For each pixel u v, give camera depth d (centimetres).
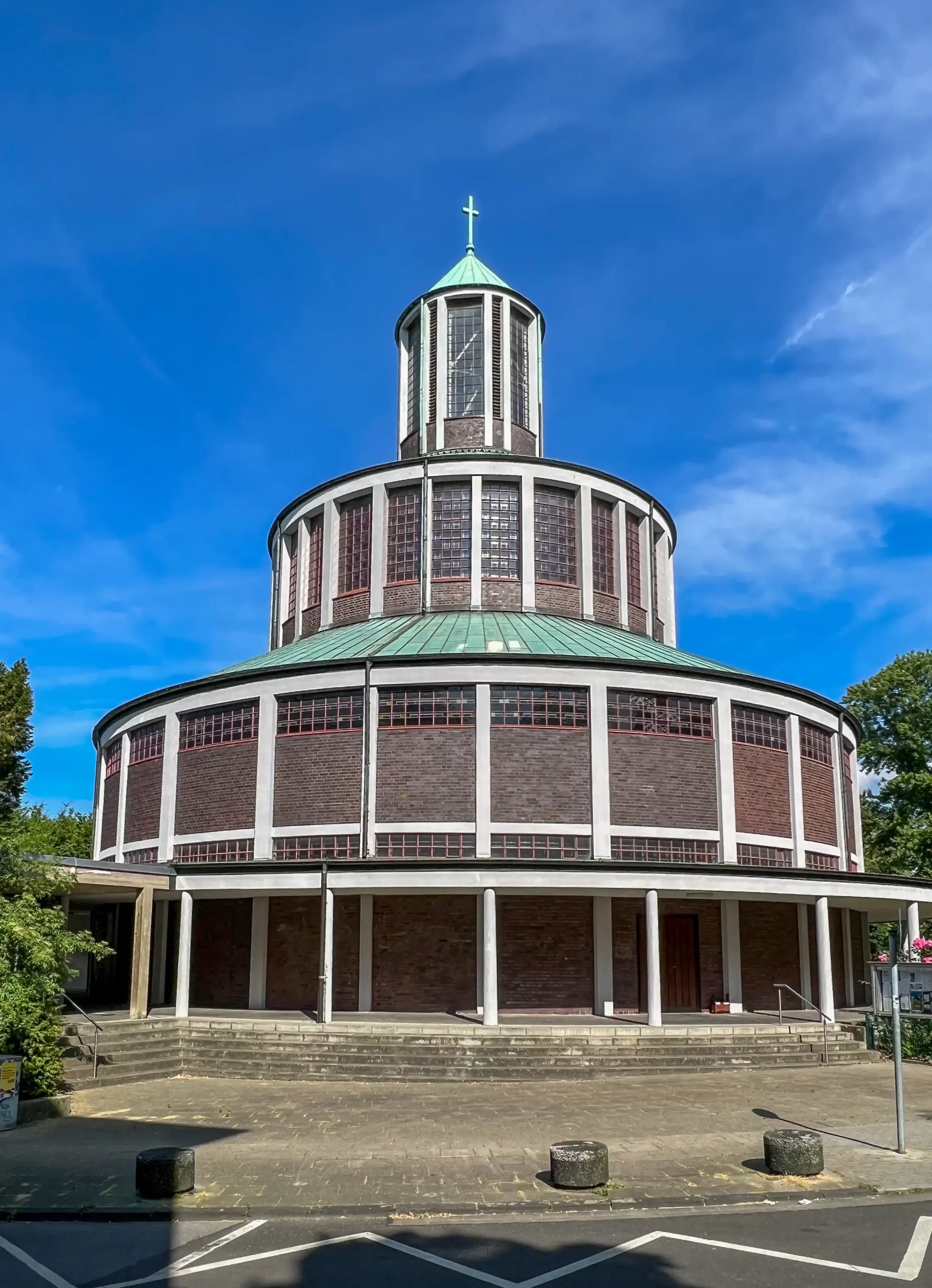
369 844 3030
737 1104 2039
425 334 4494
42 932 2130
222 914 3250
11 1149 1661
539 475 3931
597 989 2967
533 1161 1541
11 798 4256
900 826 5316
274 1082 2388
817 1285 1016
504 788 3052
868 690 5619
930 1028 2681
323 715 3189
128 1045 2512
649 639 4003
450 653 3122
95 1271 1089
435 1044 2497
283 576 4347
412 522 3928
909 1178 1428
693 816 3192
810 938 3381
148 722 3616
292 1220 1269
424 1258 1117
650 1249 1138
